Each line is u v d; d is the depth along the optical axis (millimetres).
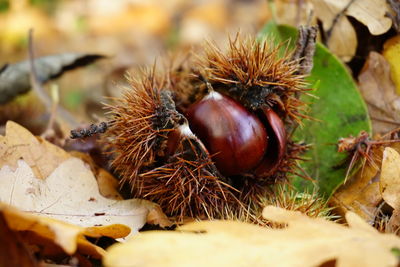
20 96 518
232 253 389
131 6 1042
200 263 385
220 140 437
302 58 455
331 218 446
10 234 392
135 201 441
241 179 453
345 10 484
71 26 966
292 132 458
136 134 438
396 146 459
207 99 442
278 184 455
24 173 432
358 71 490
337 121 468
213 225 400
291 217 404
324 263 396
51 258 413
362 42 486
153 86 448
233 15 1067
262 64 446
